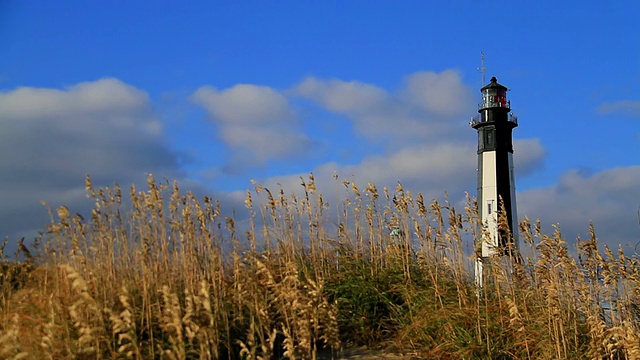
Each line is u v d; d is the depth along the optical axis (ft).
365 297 32.50
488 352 28.09
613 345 27.76
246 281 28.89
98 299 26.02
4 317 26.71
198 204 31.78
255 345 25.00
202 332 23.45
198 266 30.12
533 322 29.58
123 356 24.36
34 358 22.90
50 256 28.96
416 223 34.81
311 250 35.22
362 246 36.27
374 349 31.01
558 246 30.25
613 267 30.17
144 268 28.43
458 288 31.35
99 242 29.07
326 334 27.22
